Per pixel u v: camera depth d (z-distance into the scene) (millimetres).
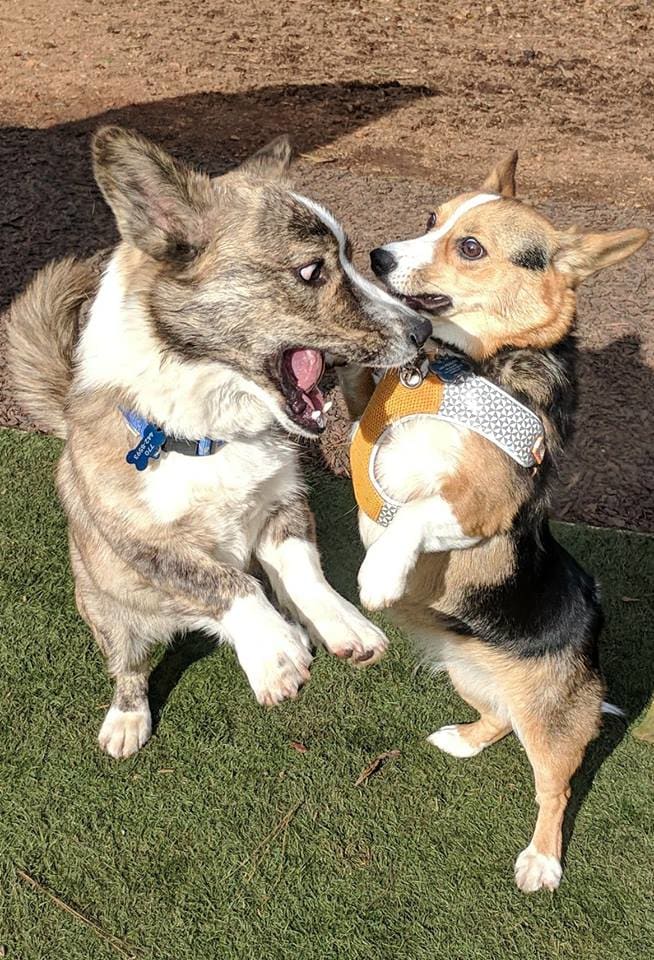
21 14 3650
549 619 1305
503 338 1254
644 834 1330
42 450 1682
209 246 1177
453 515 1213
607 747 1412
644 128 3043
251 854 1266
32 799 1287
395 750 1374
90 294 1342
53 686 1391
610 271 2174
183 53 3336
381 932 1225
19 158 2469
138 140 1137
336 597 1254
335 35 3688
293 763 1347
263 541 1319
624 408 1851
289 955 1200
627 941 1243
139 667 1352
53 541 1548
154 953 1187
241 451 1228
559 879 1276
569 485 1726
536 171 2686
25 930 1191
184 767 1331
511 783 1368
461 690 1379
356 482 1283
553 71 3488
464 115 3045
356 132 2842
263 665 1157
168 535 1225
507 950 1227
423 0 4199
